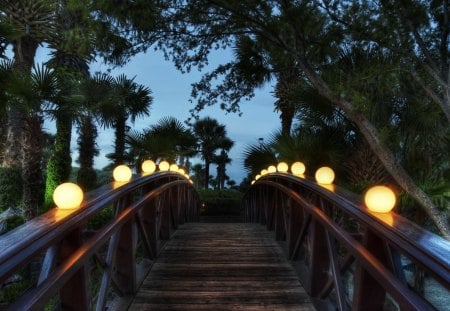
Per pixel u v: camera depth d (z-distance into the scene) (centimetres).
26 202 836
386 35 457
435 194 484
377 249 186
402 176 428
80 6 443
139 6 439
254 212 994
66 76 944
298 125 657
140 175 378
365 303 196
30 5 859
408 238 140
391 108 503
